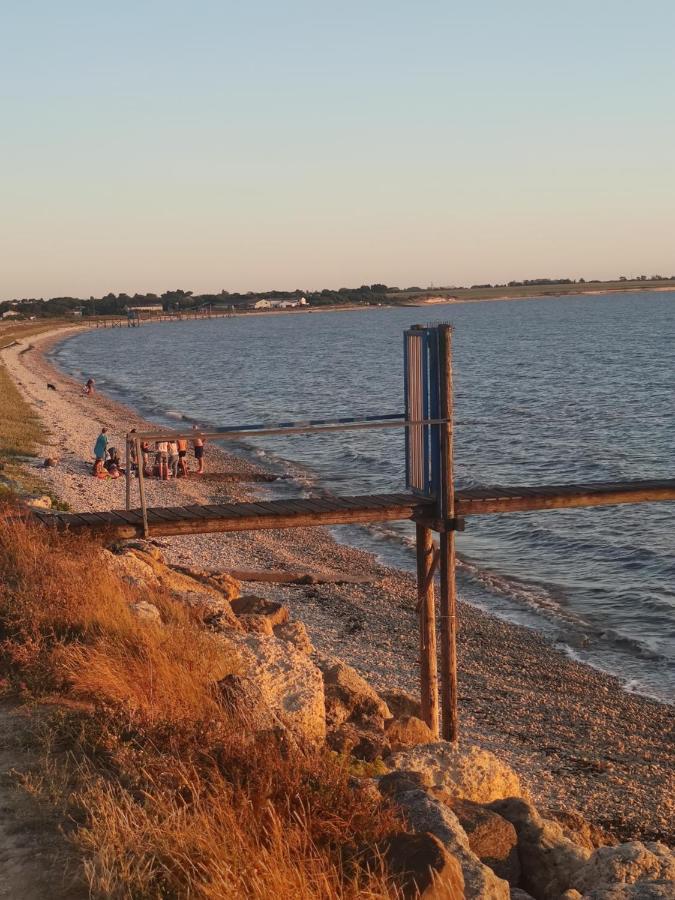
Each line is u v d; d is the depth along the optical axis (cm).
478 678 1770
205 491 3469
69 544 1245
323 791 646
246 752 681
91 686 813
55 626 971
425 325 1363
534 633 2056
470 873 610
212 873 525
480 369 9575
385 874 558
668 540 2767
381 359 11656
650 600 2256
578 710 1634
